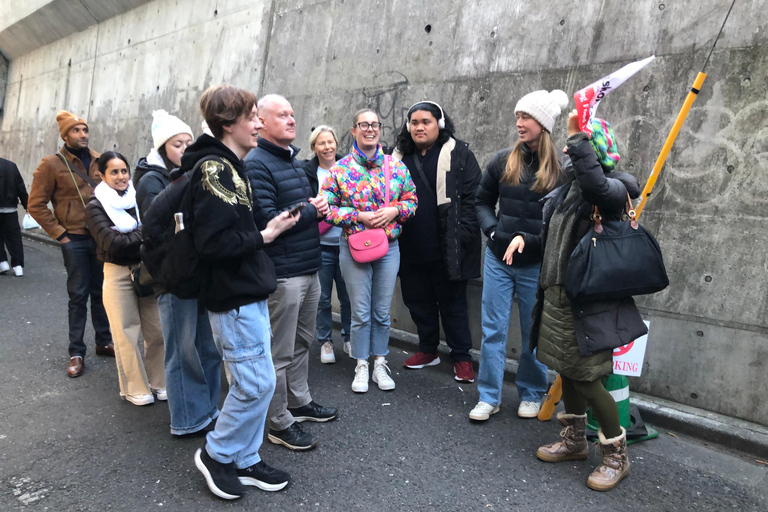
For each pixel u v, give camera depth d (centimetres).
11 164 688
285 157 289
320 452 291
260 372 231
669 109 339
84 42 1073
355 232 360
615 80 233
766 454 291
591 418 315
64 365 415
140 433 309
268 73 644
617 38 362
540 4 402
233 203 213
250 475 252
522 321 335
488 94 431
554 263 260
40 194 397
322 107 570
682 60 334
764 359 308
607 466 263
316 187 429
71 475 263
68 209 406
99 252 337
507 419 338
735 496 258
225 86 221
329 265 433
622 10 360
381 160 365
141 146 883
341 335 505
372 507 243
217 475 241
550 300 263
